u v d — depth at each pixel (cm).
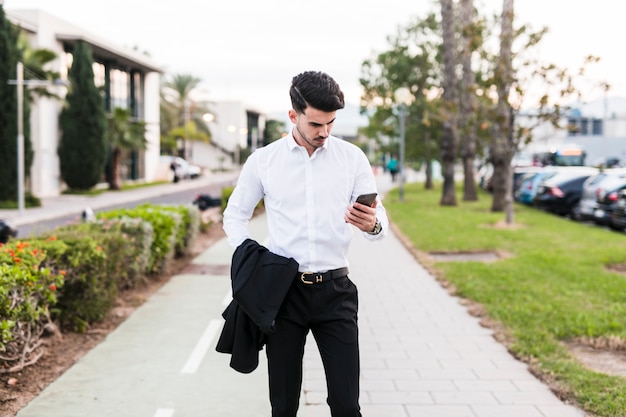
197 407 446
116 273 707
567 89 1457
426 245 1293
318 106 276
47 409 436
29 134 2581
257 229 1695
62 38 3259
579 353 568
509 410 440
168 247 949
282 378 304
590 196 1719
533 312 700
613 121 5928
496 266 1013
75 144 3247
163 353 571
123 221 814
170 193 3612
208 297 815
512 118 1583
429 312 743
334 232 300
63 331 621
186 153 6950
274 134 8581
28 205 2530
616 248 1192
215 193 3628
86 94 3247
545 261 1050
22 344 494
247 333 303
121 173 4209
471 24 1625
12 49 2489
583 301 746
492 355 571
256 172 307
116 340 612
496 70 1523
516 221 1739
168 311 736
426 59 2914
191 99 6694
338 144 306
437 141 3036
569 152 4144
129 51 3903
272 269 292
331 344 299
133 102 4312
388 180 4969
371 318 716
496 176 2047
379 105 3019
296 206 300
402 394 473
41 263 539
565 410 439
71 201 2873
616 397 438
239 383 496
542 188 2070
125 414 431
